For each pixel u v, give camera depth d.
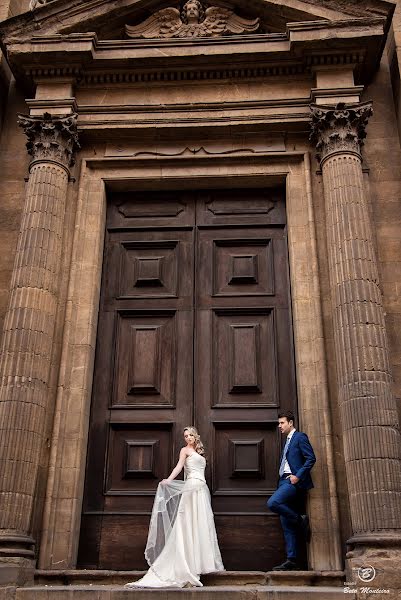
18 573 6.75
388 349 7.86
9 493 7.27
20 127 10.12
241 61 9.67
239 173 9.59
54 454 7.91
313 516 7.47
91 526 8.00
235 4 10.26
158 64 9.73
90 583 7.09
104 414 8.59
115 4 10.09
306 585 6.84
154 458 8.33
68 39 9.62
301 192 9.39
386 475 7.00
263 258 9.45
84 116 9.77
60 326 8.63
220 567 7.02
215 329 9.02
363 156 9.57
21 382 7.81
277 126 9.54
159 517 7.18
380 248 8.94
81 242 9.23
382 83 10.15
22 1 11.53
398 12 10.30
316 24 9.37
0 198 9.77
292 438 7.58
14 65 9.86
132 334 9.05
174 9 10.34
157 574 6.64
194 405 8.54
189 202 9.90
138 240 9.66
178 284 9.32
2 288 9.15
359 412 7.34
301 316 8.57
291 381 8.59
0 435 7.55
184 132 9.66
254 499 8.02
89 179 9.73
